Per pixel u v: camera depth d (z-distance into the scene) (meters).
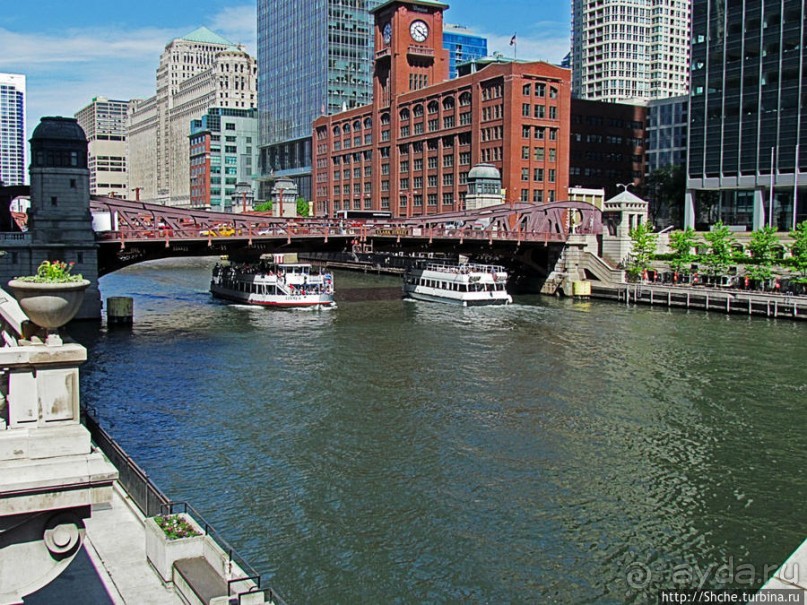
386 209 175.00
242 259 122.12
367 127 181.00
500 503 30.75
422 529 28.44
